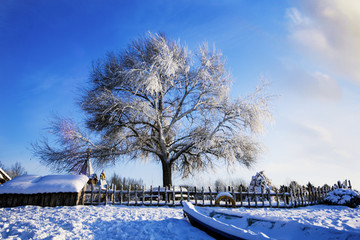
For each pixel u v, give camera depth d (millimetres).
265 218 5055
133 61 18234
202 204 11227
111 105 16266
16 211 8703
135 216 7461
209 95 19188
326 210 10359
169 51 18484
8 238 4844
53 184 10281
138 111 16625
